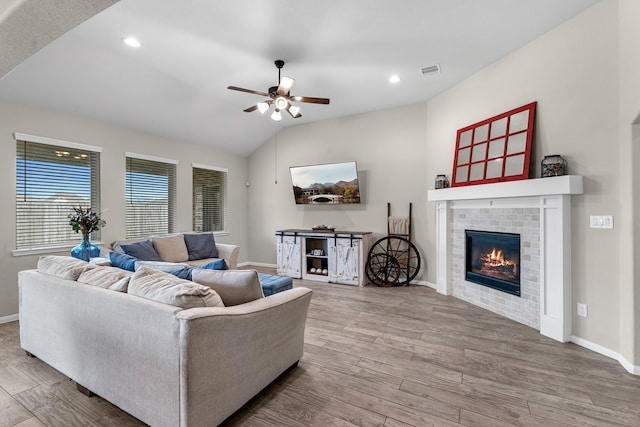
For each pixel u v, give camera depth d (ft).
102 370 5.99
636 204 7.37
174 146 17.22
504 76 11.21
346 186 17.48
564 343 8.89
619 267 7.86
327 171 17.89
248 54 11.01
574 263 8.91
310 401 6.23
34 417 5.76
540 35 9.86
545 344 8.84
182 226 17.70
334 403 6.16
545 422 5.60
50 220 12.25
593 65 8.43
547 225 9.42
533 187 9.45
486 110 12.03
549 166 9.12
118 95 12.91
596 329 8.39
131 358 5.45
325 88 14.12
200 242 16.26
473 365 7.66
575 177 8.52
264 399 6.30
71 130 12.71
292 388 6.69
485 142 11.87
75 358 6.57
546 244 9.44
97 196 13.76
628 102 7.51
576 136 8.88
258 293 6.70
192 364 4.76
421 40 10.15
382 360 7.94
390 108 16.76
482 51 10.86
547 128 9.71
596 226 8.38
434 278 15.51
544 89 9.79
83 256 11.46
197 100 14.97
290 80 10.24
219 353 5.22
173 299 5.20
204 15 8.77
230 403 5.50
